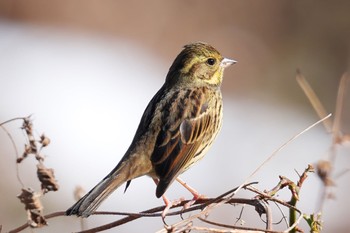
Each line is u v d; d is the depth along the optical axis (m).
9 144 14.00
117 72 21.17
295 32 24.67
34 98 18.42
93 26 24.08
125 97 19.55
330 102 20.75
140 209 13.80
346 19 24.55
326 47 24.05
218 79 8.56
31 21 23.44
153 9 24.95
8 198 12.50
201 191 14.64
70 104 18.38
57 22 23.67
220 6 25.36
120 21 24.36
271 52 23.80
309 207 13.91
